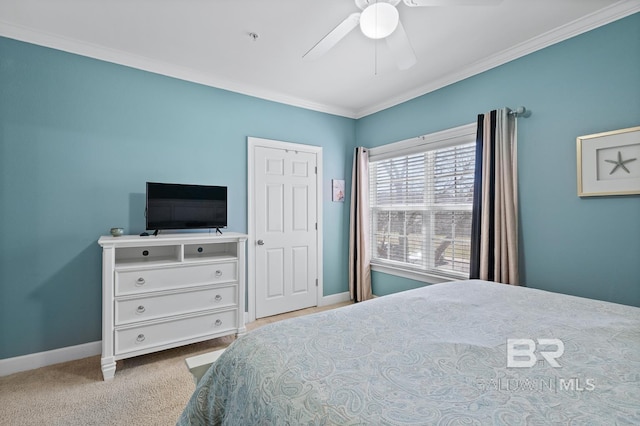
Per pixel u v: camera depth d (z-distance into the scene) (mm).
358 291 3795
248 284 3250
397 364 941
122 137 2592
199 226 2740
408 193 3412
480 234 2570
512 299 1621
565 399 762
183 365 2318
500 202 2438
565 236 2168
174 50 2506
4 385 2035
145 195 2689
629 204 1898
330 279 3875
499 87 2555
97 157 2498
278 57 2602
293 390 833
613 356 991
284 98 3447
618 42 1926
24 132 2246
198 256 2740
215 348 2617
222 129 3086
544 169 2273
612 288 1963
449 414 701
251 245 3264
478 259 2592
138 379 2119
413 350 1034
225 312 2621
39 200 2297
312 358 981
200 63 2723
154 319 2311
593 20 2008
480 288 1845
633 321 1294
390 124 3584
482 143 2561
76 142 2418
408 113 3375
